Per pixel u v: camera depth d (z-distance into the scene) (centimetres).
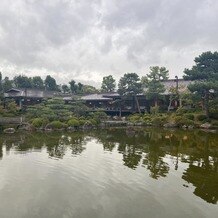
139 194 1568
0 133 4459
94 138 3875
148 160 2417
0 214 1308
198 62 6762
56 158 2458
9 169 2069
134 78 7506
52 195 1541
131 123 6212
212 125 5441
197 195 1562
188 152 2792
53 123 5162
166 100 7562
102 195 1548
